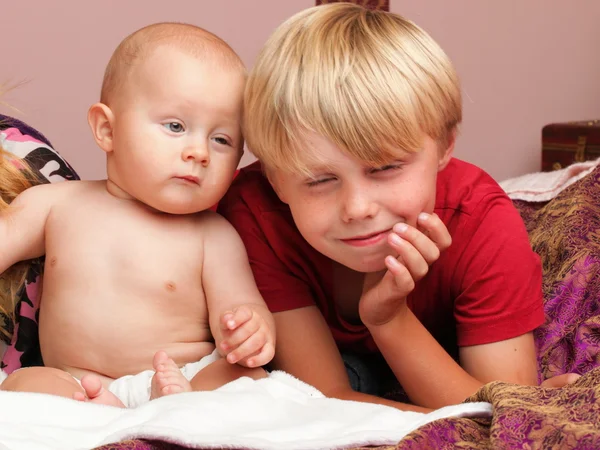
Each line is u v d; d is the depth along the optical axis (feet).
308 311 3.52
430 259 2.98
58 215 3.34
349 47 2.88
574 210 4.40
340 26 2.99
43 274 3.48
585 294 3.90
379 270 3.12
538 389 2.28
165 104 3.04
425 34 3.10
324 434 2.31
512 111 8.52
